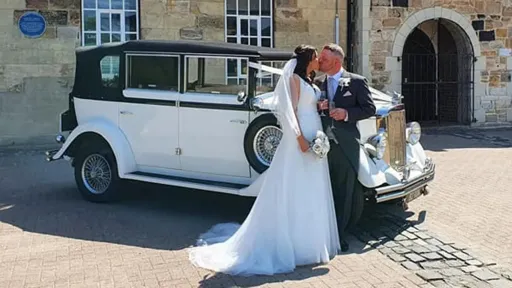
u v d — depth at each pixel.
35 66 12.33
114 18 12.93
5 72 12.16
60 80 12.49
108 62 6.96
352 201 5.41
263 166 5.91
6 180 8.63
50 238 5.60
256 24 13.91
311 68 4.99
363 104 5.12
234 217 6.37
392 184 5.68
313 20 14.21
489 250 5.18
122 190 7.07
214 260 4.80
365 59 14.68
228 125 6.13
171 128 6.52
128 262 4.87
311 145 4.77
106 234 5.72
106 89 6.96
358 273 4.59
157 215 6.48
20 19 12.16
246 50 6.05
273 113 5.33
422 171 6.30
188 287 4.31
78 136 7.04
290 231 4.79
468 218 6.28
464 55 15.84
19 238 5.60
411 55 16.61
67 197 7.42
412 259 4.93
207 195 7.45
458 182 8.29
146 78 6.70
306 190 4.81
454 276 4.52
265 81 6.21
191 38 13.27
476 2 15.41
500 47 15.70
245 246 4.79
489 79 15.71
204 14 13.33
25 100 12.31
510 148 11.92
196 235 5.67
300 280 4.45
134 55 6.74
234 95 6.13
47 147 12.19
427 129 15.31
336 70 5.28
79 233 5.77
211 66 6.27
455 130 15.12
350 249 5.24
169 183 6.44
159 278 4.49
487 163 9.98
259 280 4.45
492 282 4.38
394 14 14.87
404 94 16.64
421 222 6.15
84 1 12.67
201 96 6.28
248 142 5.94
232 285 4.34
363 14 14.58
